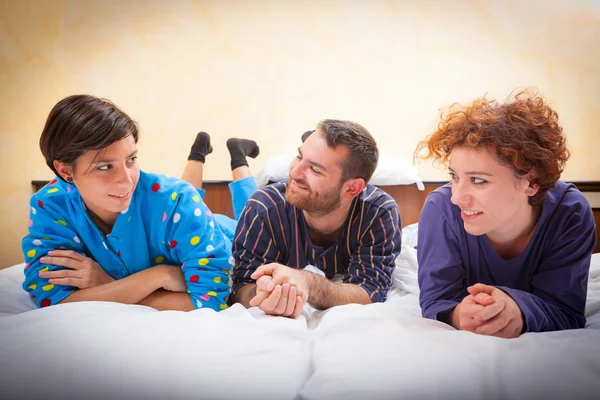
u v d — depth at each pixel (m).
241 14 2.53
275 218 1.23
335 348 0.75
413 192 2.15
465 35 2.46
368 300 1.16
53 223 1.11
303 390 0.64
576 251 0.93
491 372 0.67
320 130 1.14
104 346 0.74
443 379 0.65
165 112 2.57
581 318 0.94
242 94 2.56
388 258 1.25
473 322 0.84
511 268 0.98
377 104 2.52
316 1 2.52
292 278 1.02
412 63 2.49
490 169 0.83
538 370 0.68
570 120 2.43
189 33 2.55
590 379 0.66
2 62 2.21
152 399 0.62
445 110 2.45
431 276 0.99
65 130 0.95
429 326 0.87
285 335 0.82
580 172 2.44
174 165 2.58
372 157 1.17
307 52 2.53
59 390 0.63
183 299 1.11
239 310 0.98
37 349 0.73
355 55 2.52
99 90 2.58
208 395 0.62
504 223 0.92
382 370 0.66
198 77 2.56
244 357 0.71
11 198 2.24
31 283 1.07
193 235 1.15
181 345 0.74
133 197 1.12
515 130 0.82
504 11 2.44
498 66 2.46
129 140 1.00
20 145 2.30
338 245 1.29
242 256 1.21
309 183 1.13
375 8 2.50
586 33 2.40
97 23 2.55
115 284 1.07
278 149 2.57
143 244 1.16
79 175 0.98
